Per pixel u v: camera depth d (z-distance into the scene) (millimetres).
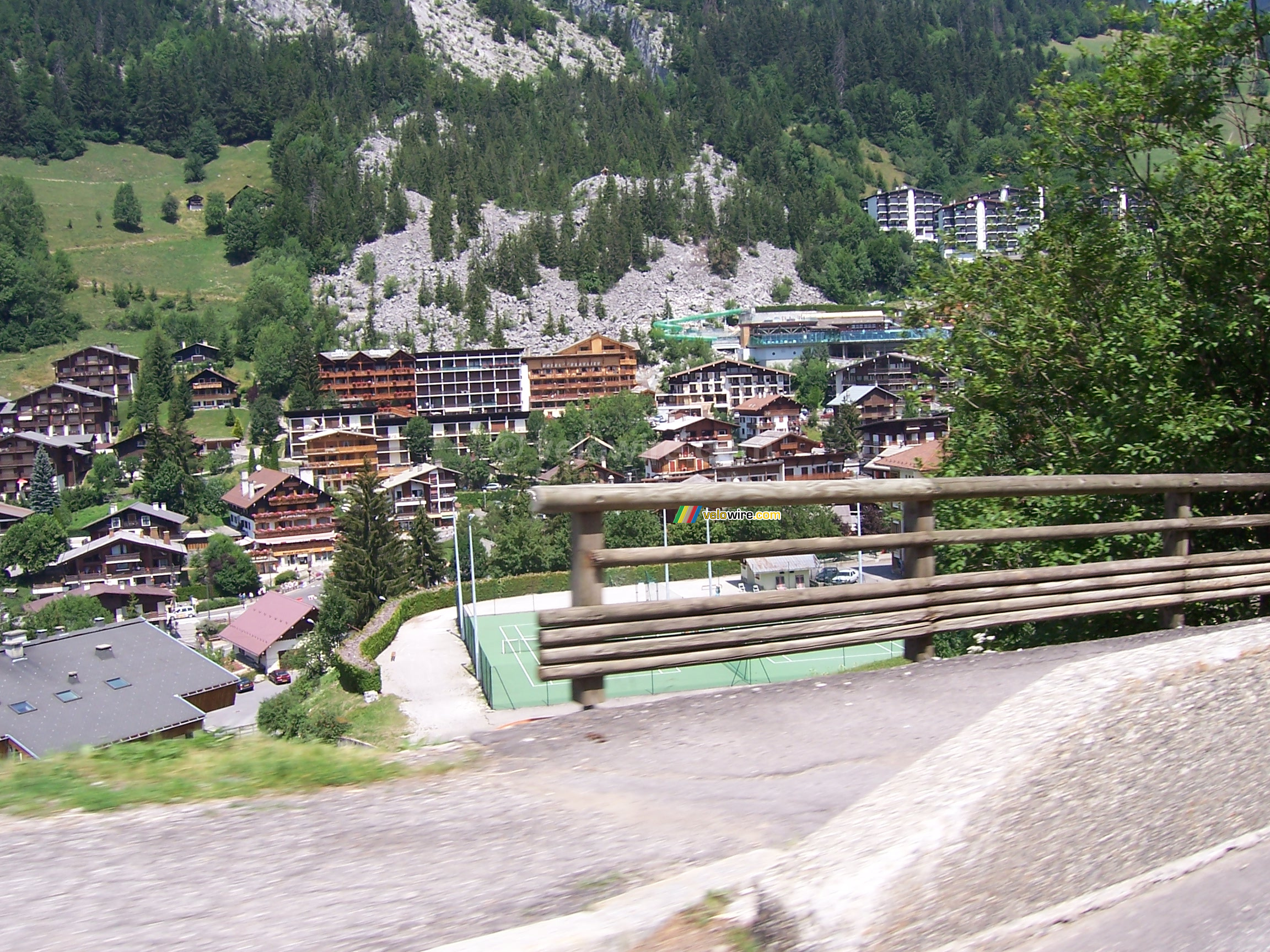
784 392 132000
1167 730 4820
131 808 4598
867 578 37750
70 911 3645
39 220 196000
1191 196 14312
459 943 3205
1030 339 14438
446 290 182125
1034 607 7172
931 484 6473
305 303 173375
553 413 137750
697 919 3391
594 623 5414
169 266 194000
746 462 84250
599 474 94062
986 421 14484
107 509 97375
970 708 5730
